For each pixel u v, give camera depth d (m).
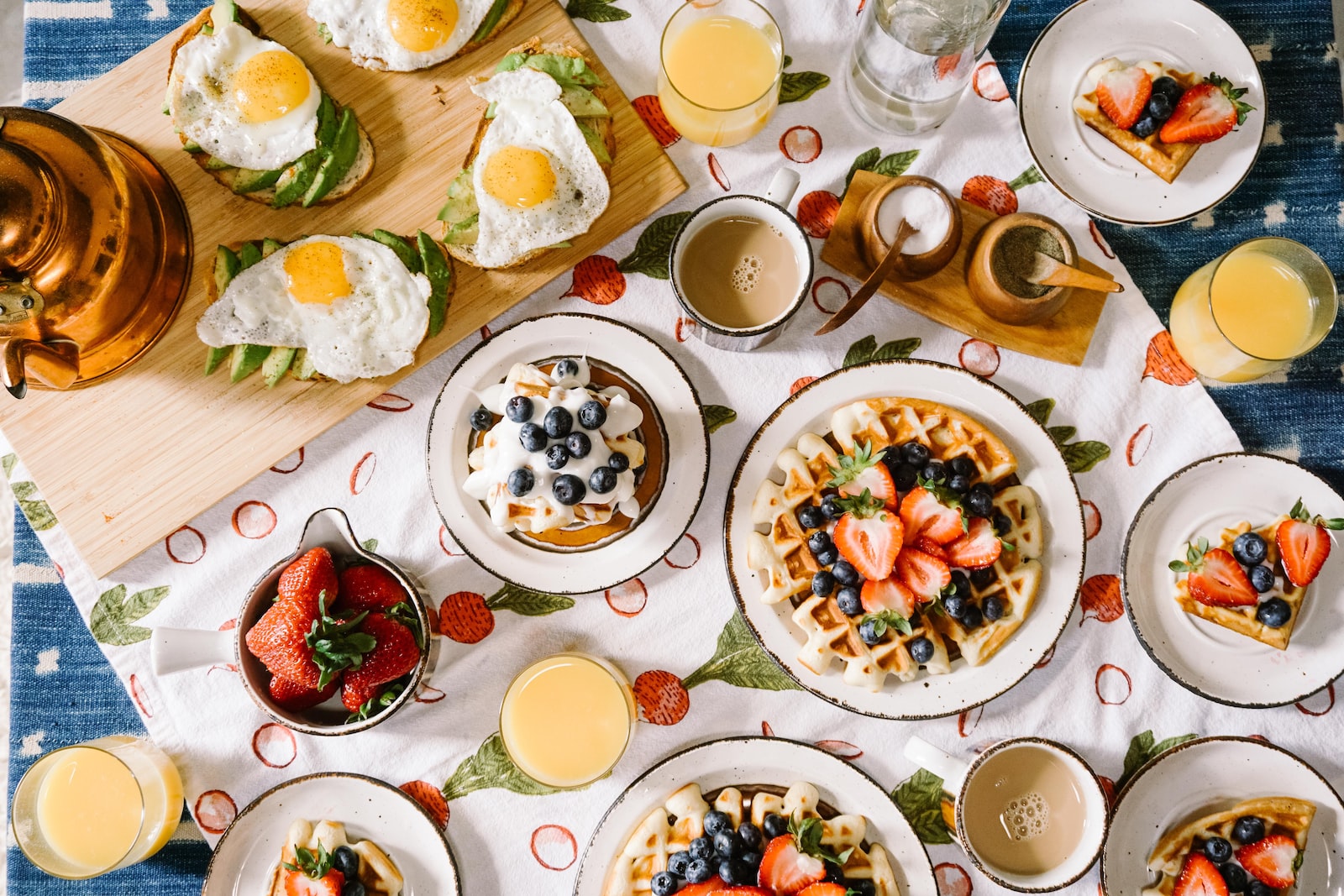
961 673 2.17
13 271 1.87
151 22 2.40
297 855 2.11
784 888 2.05
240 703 2.29
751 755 2.19
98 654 2.33
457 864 2.24
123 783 2.21
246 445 2.30
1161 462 2.31
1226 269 2.26
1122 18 2.29
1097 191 2.30
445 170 2.34
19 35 3.04
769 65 2.24
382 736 2.30
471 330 2.30
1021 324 2.26
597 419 2.06
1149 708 2.27
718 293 2.26
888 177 2.31
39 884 2.31
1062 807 2.17
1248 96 2.26
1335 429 2.33
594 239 2.31
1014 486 2.21
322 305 2.23
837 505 2.14
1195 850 2.16
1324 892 2.16
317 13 2.27
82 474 2.28
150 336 2.25
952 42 2.06
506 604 2.33
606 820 2.18
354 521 2.33
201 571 2.32
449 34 2.25
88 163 2.00
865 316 2.35
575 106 2.25
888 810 2.16
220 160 2.25
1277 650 2.22
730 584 2.22
